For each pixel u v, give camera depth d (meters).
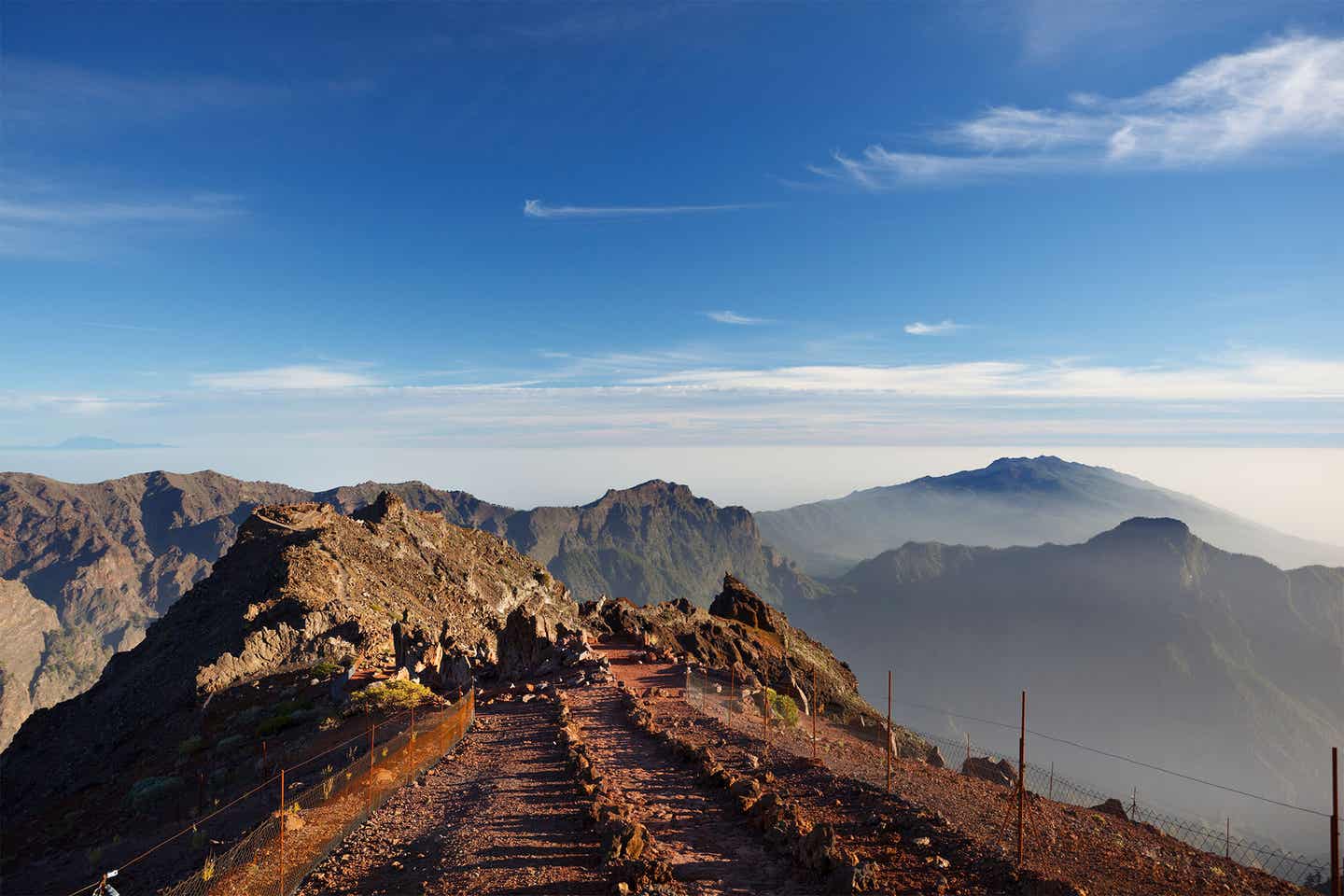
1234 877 16.78
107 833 34.16
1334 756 12.96
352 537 113.25
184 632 82.44
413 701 43.50
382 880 18.20
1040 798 23.58
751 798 21.97
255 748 41.38
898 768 26.72
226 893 18.08
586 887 16.80
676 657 67.19
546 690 47.91
